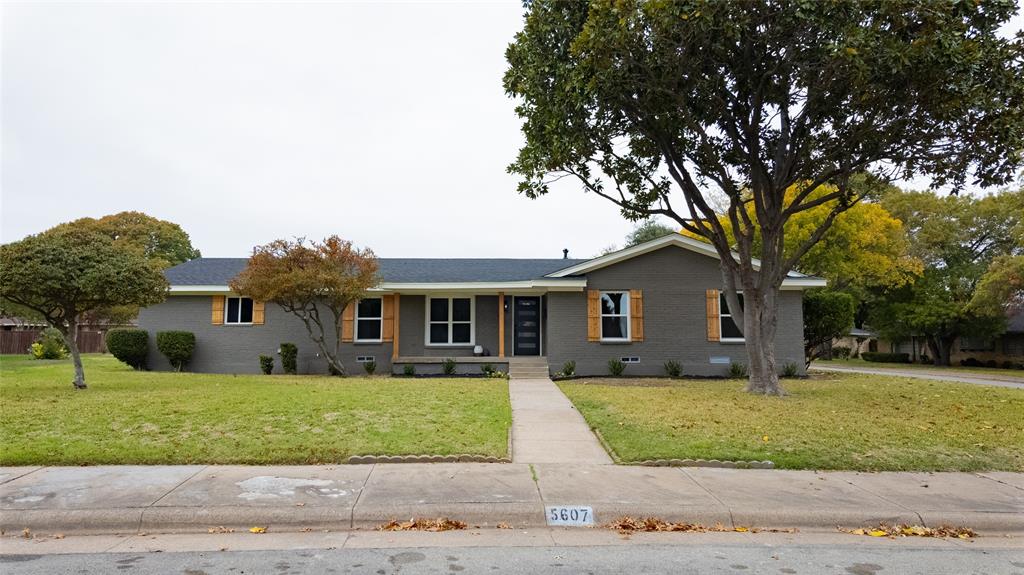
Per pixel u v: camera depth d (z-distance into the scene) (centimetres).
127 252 1313
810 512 559
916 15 898
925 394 1325
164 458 700
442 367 1862
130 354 1906
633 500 583
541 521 550
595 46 967
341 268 1694
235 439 779
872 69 953
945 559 471
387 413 963
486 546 489
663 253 1884
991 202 3547
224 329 1972
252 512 540
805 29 962
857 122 1118
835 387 1473
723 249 1318
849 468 717
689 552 479
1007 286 2802
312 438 789
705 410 1035
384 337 1972
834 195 1247
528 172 1248
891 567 451
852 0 880
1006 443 831
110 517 529
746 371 1802
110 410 947
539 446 809
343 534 521
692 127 1136
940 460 747
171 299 1986
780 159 1236
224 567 438
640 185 1344
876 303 3800
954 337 3541
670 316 1866
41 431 809
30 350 2945
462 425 890
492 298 2045
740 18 941
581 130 1138
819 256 3022
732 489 624
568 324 1866
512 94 1181
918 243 3634
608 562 453
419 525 538
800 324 1856
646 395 1246
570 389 1382
